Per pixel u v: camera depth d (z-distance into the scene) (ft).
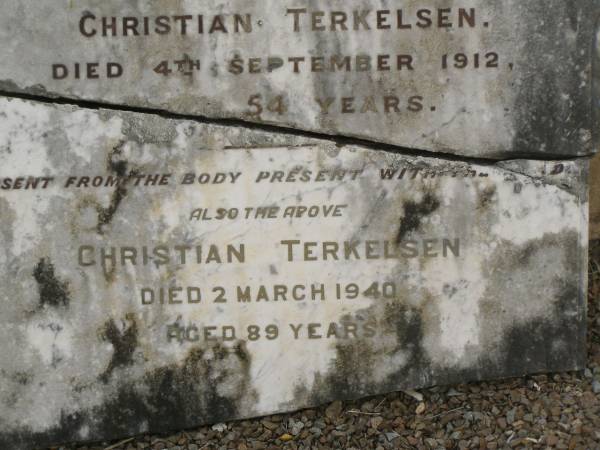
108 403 3.91
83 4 3.71
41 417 3.90
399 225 3.88
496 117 3.83
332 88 3.79
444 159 3.86
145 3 3.72
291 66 3.77
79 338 3.87
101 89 3.75
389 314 3.92
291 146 3.83
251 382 3.93
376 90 3.79
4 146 3.76
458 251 3.90
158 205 3.83
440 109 3.81
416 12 3.76
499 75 3.80
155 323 3.89
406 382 3.96
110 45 3.73
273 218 3.86
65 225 3.82
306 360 3.93
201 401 3.93
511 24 3.77
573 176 3.89
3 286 3.83
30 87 3.74
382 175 3.85
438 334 3.94
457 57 3.78
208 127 3.80
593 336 4.21
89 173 3.79
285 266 3.89
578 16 3.77
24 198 3.79
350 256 3.89
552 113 3.83
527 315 3.95
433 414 3.95
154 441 3.94
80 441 3.92
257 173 3.84
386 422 3.94
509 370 3.98
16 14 3.70
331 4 3.75
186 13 3.73
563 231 3.92
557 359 3.98
